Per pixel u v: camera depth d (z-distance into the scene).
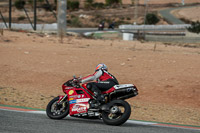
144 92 26.20
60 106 15.30
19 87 25.84
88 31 99.00
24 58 35.78
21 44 45.22
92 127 13.33
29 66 32.62
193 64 34.91
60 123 13.97
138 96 25.34
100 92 14.47
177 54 41.84
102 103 14.33
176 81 28.45
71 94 15.06
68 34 63.69
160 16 181.12
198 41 73.56
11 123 13.19
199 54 43.34
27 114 15.59
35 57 36.47
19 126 12.73
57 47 44.12
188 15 191.38
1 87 24.75
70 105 14.92
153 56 39.03
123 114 13.54
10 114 15.18
